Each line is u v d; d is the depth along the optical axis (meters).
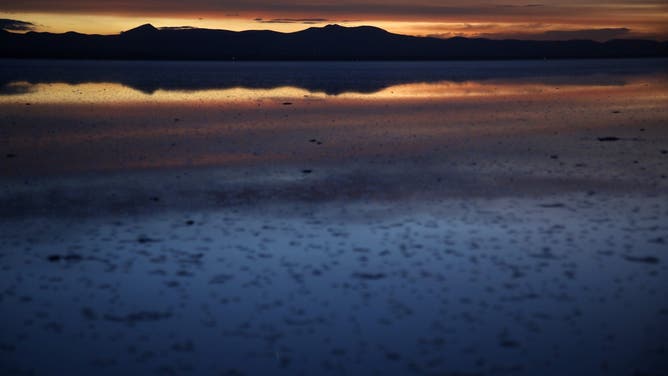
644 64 86.81
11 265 6.27
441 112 20.28
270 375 4.35
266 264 6.28
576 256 6.39
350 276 5.96
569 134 14.88
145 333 4.93
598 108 21.33
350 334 4.88
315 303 5.41
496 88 33.31
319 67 76.06
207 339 4.83
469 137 14.52
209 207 8.38
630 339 4.76
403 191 9.19
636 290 5.58
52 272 6.10
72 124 16.89
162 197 8.92
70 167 11.05
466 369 4.39
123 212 8.14
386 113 19.94
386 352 4.62
